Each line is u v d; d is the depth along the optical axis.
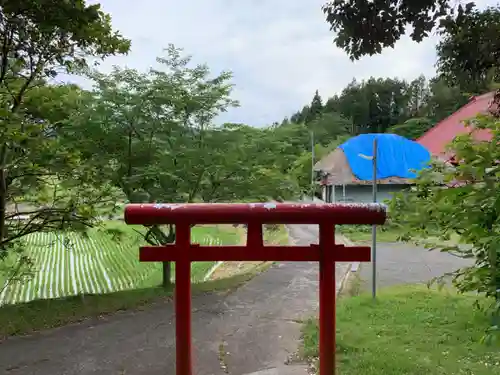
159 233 8.40
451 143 3.27
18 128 5.75
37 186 7.26
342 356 4.50
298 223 2.88
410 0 3.40
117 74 7.79
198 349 5.06
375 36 3.63
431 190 3.07
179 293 2.98
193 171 7.96
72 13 5.69
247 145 8.64
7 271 9.07
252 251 2.94
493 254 2.51
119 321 6.12
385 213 2.79
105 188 7.33
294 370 4.44
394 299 6.71
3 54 6.18
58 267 12.97
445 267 10.05
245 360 4.73
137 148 7.94
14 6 5.42
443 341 4.82
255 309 6.70
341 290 7.93
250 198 8.48
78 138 7.71
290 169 10.35
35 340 5.39
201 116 8.27
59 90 7.30
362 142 19.27
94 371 4.52
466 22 3.46
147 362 4.73
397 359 4.34
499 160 2.86
